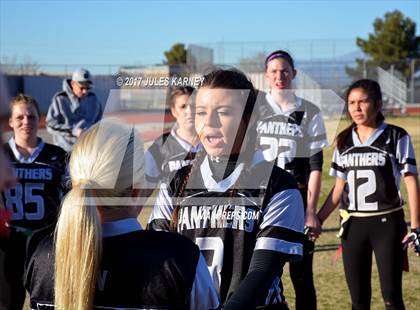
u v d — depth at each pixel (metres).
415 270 5.50
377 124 3.93
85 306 1.54
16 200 3.88
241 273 1.92
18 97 4.05
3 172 0.98
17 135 4.01
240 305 1.67
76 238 1.54
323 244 6.46
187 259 1.59
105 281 1.58
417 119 18.97
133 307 1.57
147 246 1.60
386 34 36.12
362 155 3.89
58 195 3.96
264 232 1.88
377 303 4.69
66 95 5.36
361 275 3.93
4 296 3.86
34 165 3.92
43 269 1.65
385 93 26.94
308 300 4.16
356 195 3.89
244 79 1.95
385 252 3.81
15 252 3.84
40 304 1.66
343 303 4.66
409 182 3.85
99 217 1.57
